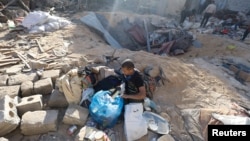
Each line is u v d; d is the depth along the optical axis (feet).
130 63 10.81
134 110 10.69
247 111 12.96
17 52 17.93
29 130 9.71
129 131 10.04
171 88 14.14
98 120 10.28
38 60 16.66
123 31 29.96
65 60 16.80
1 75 14.03
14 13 30.40
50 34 23.38
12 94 11.69
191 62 22.39
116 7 49.34
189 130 11.30
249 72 20.98
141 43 29.68
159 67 15.23
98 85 12.53
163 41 29.37
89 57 17.57
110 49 20.39
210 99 13.75
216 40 31.04
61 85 11.78
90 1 48.03
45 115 10.23
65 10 41.65
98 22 28.53
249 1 50.72
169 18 45.16
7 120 9.06
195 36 32.65
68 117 10.34
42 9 38.65
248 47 29.78
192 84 14.98
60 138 9.92
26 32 23.52
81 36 23.77
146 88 12.69
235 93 15.57
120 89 11.68
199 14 49.37
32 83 12.67
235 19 43.16
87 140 9.28
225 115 12.01
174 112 12.25
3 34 22.62
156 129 10.69
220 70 21.13
